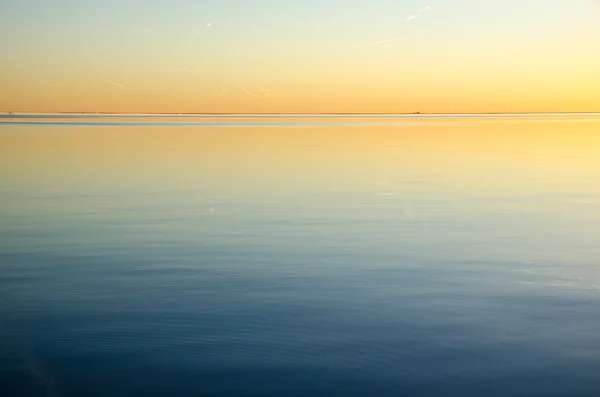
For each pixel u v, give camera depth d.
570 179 31.67
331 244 17.11
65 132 82.81
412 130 93.19
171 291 12.78
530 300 12.16
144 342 10.10
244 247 16.78
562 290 12.81
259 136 73.19
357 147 54.69
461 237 17.98
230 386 8.62
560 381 8.72
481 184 29.72
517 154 47.16
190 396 8.39
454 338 10.21
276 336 10.31
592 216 21.28
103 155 45.69
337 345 9.91
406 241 17.47
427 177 32.56
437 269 14.45
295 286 13.12
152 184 29.89
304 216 21.45
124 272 14.27
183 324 10.86
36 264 15.05
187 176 33.03
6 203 24.41
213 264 14.96
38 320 11.11
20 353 9.72
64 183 30.38
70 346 9.96
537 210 22.52
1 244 17.25
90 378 8.90
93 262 15.23
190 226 19.75
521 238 17.80
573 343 10.01
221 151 49.59
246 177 32.56
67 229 19.31
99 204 24.16
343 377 8.85
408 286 13.10
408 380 8.75
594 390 8.47
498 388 8.52
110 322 10.98
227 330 10.57
